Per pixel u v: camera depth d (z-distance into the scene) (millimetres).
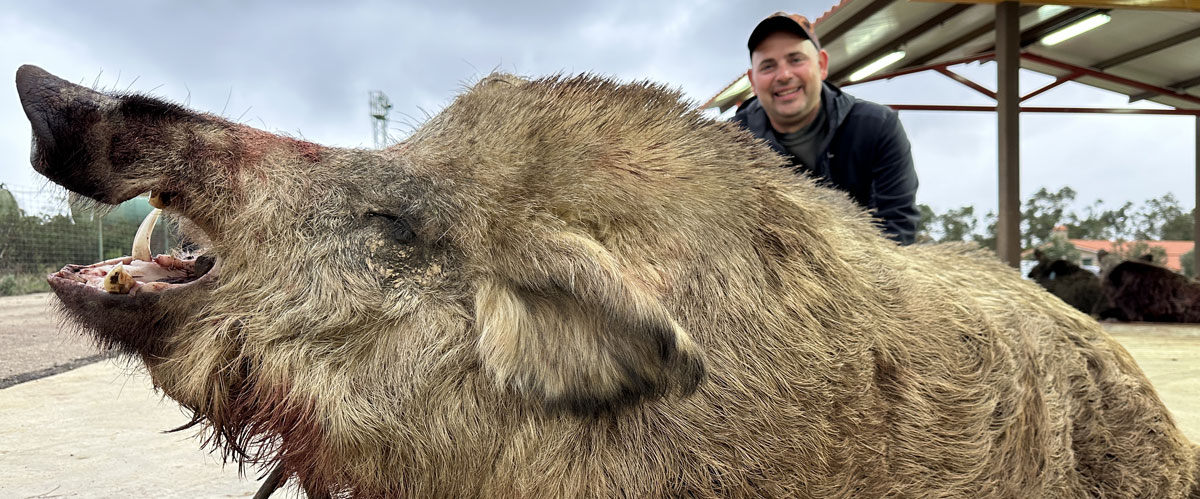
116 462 1130
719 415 528
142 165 522
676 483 521
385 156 581
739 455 530
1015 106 3979
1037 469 709
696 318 541
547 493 514
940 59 5570
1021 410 694
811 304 585
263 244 531
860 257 673
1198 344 3203
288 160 562
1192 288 4395
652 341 467
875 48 4992
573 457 513
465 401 514
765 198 612
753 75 1351
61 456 1155
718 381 532
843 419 564
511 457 515
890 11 4242
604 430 516
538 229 517
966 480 630
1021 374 712
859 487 572
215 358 528
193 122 549
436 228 536
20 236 3453
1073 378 801
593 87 625
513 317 494
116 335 543
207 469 1105
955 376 645
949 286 750
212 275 538
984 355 679
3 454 1158
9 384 1792
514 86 624
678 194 563
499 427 516
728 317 549
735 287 560
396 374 511
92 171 517
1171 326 4203
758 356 548
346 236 532
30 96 517
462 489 524
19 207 3420
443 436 513
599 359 479
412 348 513
